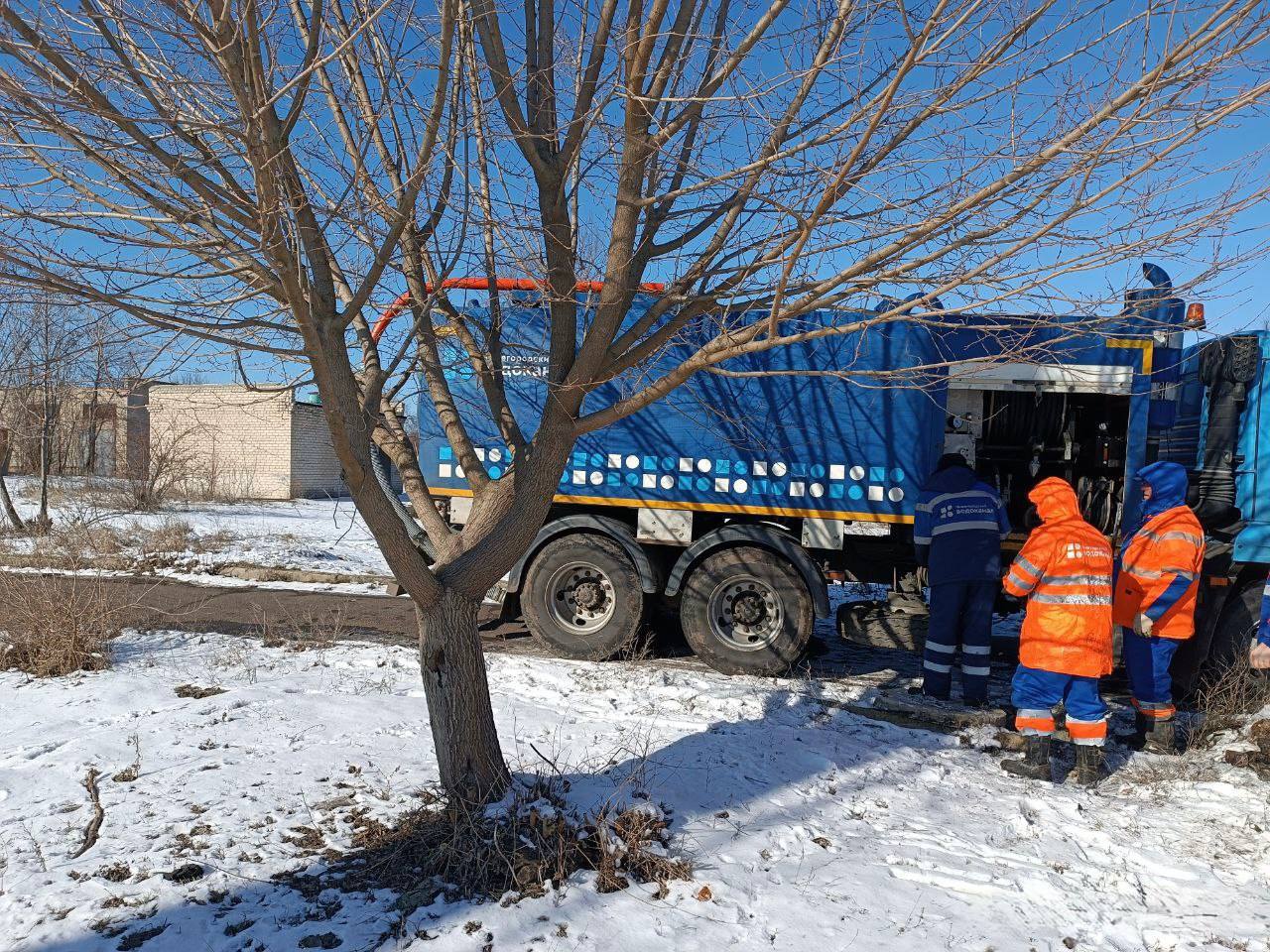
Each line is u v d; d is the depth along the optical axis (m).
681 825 3.96
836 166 3.28
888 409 6.87
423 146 3.31
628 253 3.60
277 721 5.21
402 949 2.91
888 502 6.90
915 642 6.95
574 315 4.11
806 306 3.34
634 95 3.19
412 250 4.21
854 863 3.75
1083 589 4.98
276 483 24.94
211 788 4.16
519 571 7.57
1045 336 6.31
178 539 13.20
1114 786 4.98
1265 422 6.32
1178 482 5.61
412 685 6.18
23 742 4.82
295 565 12.13
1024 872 3.72
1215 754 5.41
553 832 3.50
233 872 3.38
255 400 4.45
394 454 4.46
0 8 2.47
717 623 7.18
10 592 6.57
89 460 18.34
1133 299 3.81
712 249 3.83
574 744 4.99
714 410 6.84
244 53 2.80
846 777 4.81
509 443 4.23
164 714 5.30
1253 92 2.62
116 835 3.67
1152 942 3.23
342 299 4.04
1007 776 5.04
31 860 3.45
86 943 2.90
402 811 3.94
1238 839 4.16
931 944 3.11
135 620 7.94
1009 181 2.90
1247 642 6.37
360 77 4.07
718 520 7.50
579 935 3.04
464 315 4.59
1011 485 7.30
